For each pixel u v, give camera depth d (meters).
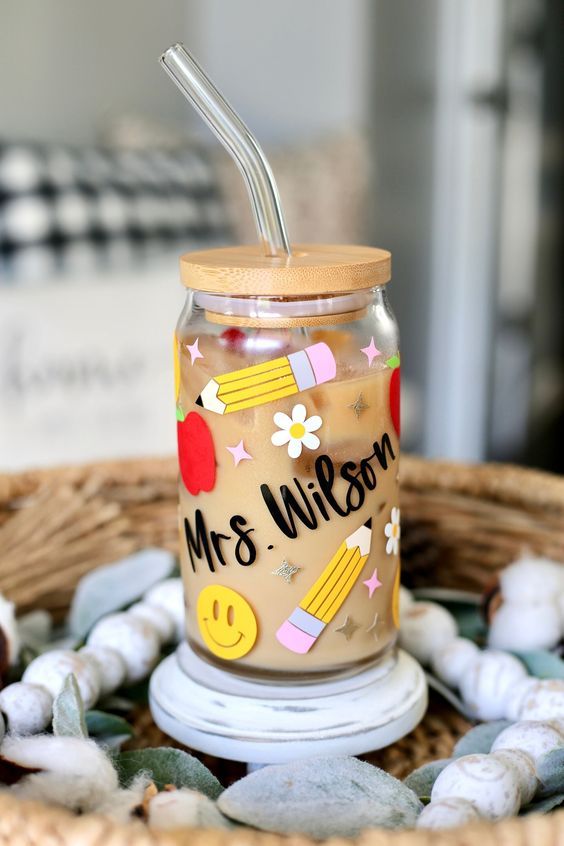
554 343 1.60
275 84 1.47
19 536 0.52
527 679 0.41
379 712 0.38
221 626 0.38
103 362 1.00
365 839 0.28
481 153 1.56
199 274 0.35
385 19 1.47
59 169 1.02
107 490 0.55
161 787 0.35
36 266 0.97
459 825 0.29
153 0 1.35
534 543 0.52
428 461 0.56
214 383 0.36
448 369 1.67
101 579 0.48
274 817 0.32
